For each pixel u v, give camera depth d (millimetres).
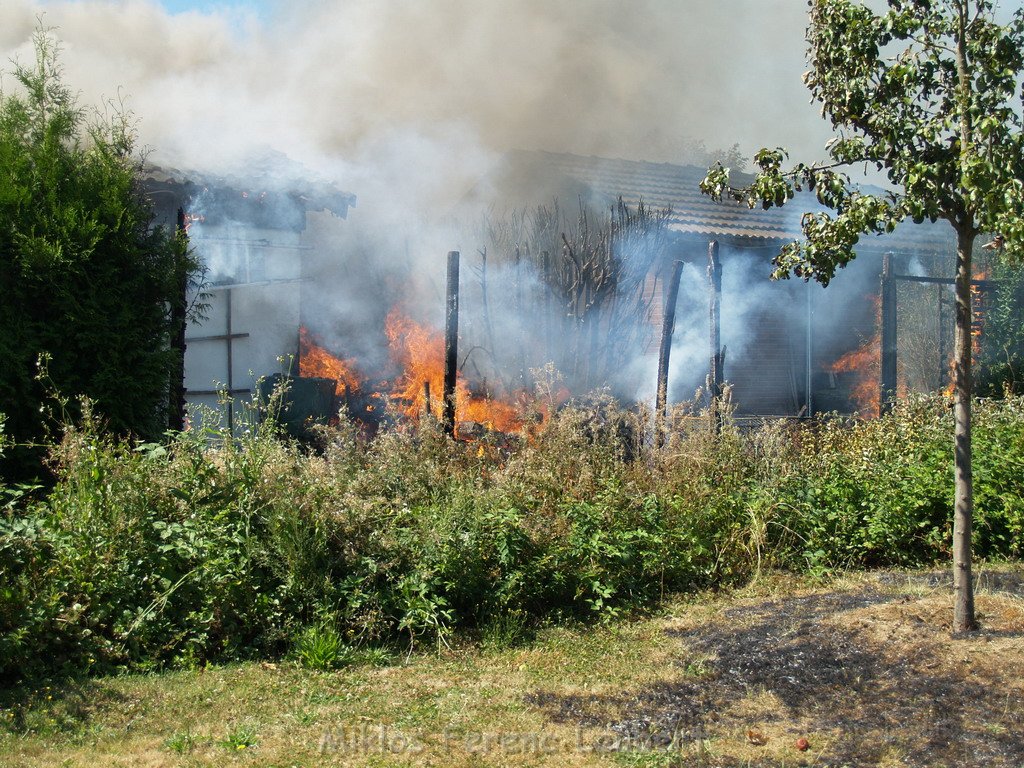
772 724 4406
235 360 12477
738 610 6379
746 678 4996
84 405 6496
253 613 5527
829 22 5434
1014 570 7266
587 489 7352
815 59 5617
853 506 7863
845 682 4816
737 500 7594
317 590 5719
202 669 5188
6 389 7293
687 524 7238
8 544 5105
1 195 7363
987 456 8289
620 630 6055
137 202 8414
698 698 4777
